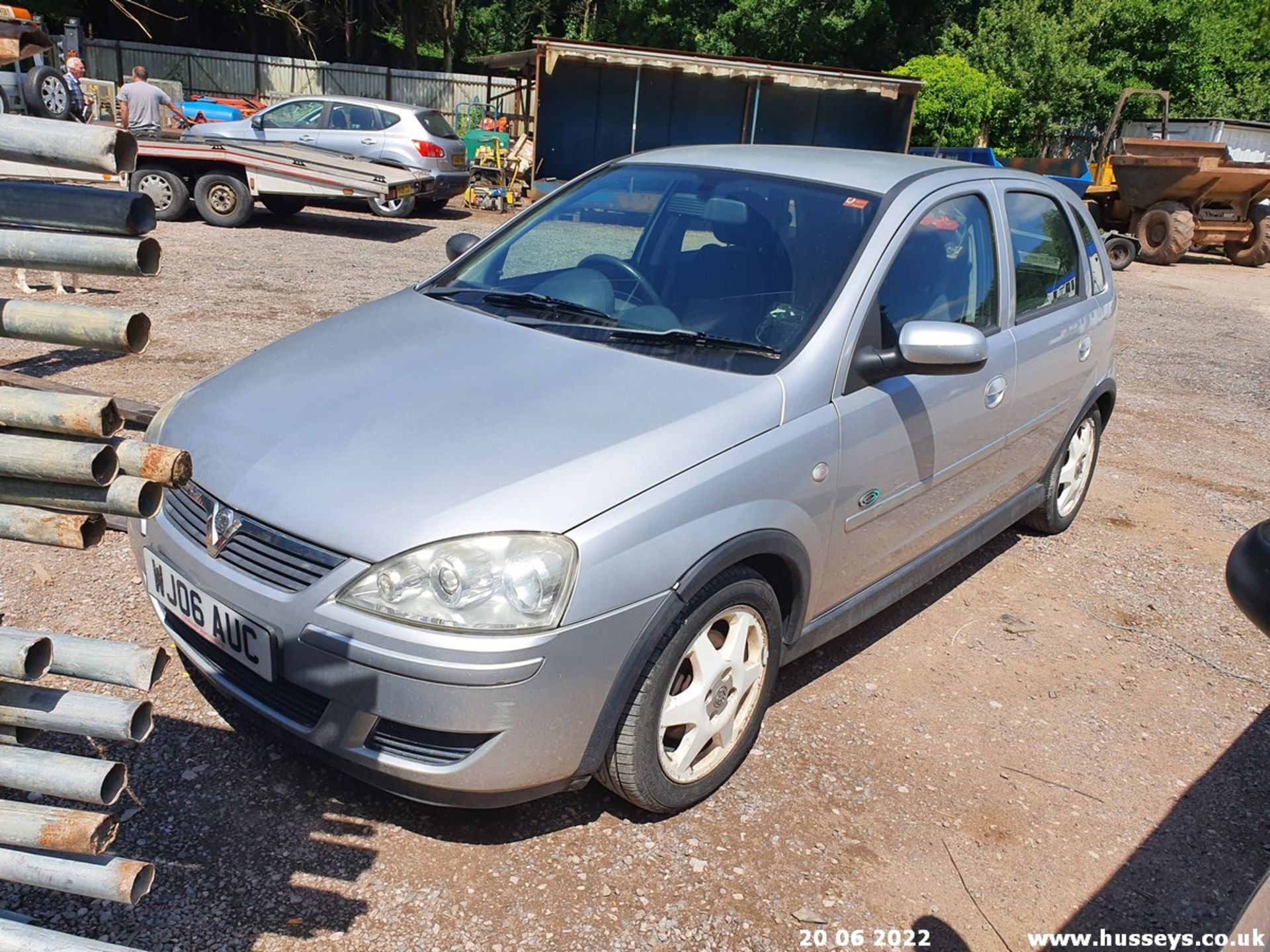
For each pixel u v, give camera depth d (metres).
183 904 2.33
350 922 2.33
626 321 3.19
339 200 16.33
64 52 26.70
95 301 7.87
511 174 18.81
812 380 2.93
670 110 24.12
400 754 2.38
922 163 3.91
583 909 2.44
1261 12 32.75
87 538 1.50
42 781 1.53
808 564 2.97
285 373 3.00
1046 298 4.33
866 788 3.02
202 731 2.92
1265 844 2.97
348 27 35.72
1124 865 2.83
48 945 1.56
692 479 2.55
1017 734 3.40
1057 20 28.44
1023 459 4.33
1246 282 17.19
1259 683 3.91
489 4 39.69
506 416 2.64
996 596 4.45
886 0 31.33
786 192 3.53
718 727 2.80
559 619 2.29
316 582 2.35
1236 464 6.74
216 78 28.91
